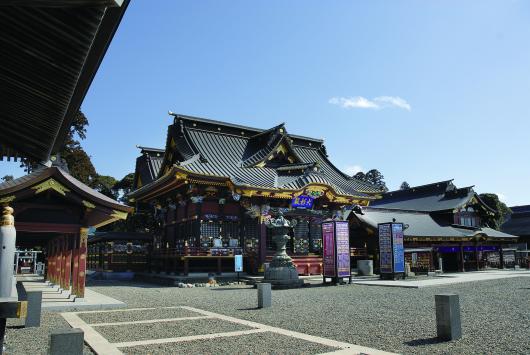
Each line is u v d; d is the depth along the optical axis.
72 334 6.70
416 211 52.66
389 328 11.38
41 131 9.79
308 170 36.78
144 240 43.66
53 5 4.44
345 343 9.49
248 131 42.78
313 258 35.06
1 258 6.27
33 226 15.42
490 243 52.62
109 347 9.09
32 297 11.96
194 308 16.17
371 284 26.50
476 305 16.16
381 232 31.58
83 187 16.42
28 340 10.05
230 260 35.09
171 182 33.81
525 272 42.94
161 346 9.22
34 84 7.53
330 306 16.33
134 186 50.34
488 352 8.52
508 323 11.98
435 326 11.59
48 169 14.75
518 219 72.75
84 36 5.85
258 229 33.78
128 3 4.93
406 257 43.16
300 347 9.05
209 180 32.66
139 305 17.30
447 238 46.28
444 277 33.19
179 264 34.06
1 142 10.59
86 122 46.09
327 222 28.41
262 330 11.14
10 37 6.25
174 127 40.50
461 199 54.81
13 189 14.20
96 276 42.09
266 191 32.81
